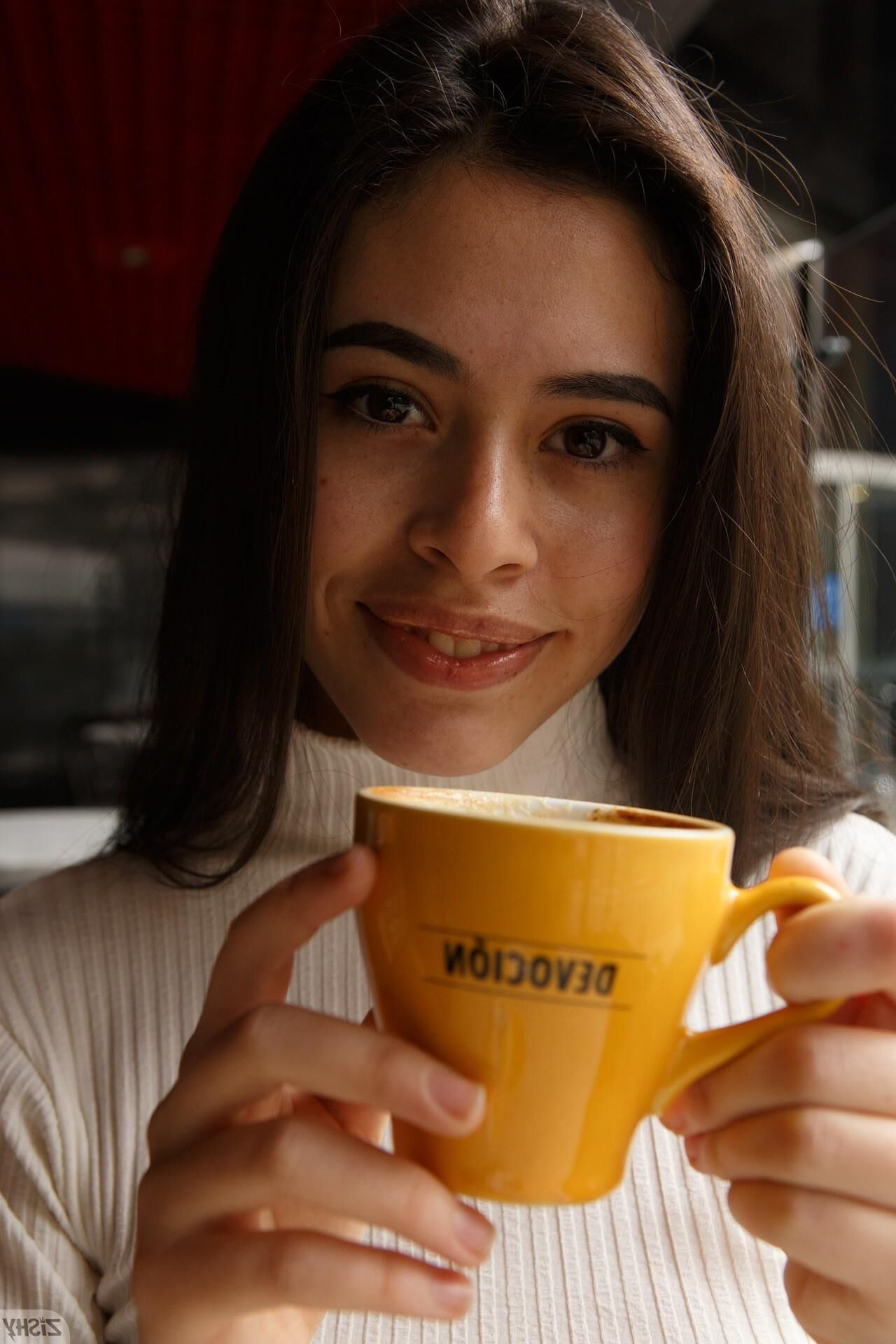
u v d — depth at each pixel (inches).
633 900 10.5
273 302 17.6
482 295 15.6
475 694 16.9
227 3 58.8
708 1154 11.5
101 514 134.8
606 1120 11.0
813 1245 11.2
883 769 23.4
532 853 10.5
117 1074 18.5
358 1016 19.1
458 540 15.8
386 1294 11.2
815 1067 11.0
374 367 16.1
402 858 10.9
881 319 37.9
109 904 19.6
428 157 15.7
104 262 98.8
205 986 19.1
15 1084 18.1
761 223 19.2
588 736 20.3
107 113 73.3
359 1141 11.2
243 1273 11.3
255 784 19.1
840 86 40.9
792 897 11.1
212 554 19.0
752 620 18.5
